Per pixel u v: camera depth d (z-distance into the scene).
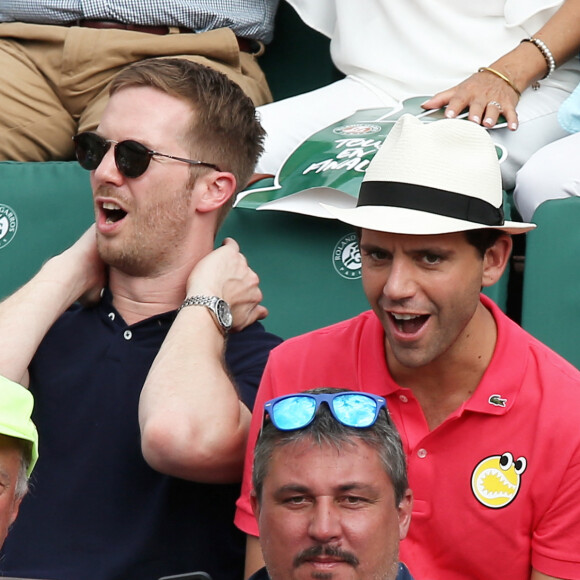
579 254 12.19
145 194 11.28
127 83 11.55
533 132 14.05
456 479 9.00
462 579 9.15
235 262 11.52
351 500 7.43
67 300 11.38
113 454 10.73
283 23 18.48
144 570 10.45
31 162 14.70
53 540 10.62
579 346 11.95
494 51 14.87
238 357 11.34
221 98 11.62
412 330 8.73
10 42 16.34
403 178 8.71
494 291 12.46
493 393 8.95
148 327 11.20
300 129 14.93
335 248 13.13
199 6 16.33
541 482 8.89
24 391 7.84
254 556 9.54
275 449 7.55
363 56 15.51
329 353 9.59
